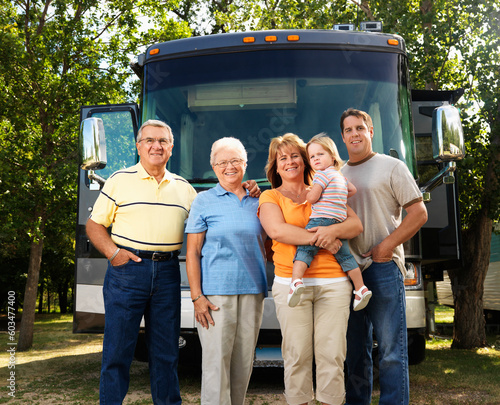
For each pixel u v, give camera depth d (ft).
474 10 29.63
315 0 35.83
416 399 15.38
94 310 16.48
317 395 10.24
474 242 29.40
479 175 29.43
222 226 10.54
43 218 36.11
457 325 29.60
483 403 14.82
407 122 15.57
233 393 10.68
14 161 34.76
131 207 11.23
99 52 37.55
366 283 10.95
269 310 14.26
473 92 30.07
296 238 9.92
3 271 84.02
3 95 34.53
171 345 11.34
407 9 31.68
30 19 36.11
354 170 11.28
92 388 17.67
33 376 20.42
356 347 11.55
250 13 49.55
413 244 14.98
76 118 34.94
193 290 10.55
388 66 15.71
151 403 15.02
